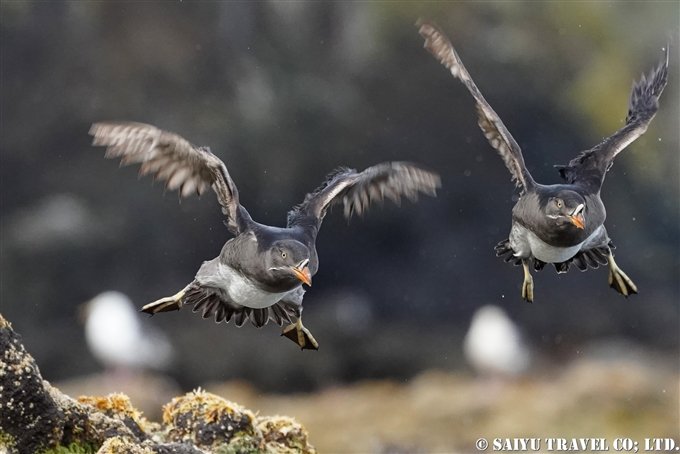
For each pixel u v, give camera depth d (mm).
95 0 22062
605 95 25844
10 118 21750
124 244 21219
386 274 24281
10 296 20781
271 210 22234
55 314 20891
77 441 5863
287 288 6348
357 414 17312
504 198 24359
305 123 22703
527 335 24719
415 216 24000
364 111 23531
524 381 19078
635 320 25562
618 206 26328
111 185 21453
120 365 17406
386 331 23312
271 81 22766
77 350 20297
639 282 26484
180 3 22562
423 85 23969
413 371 22062
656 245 26969
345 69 23719
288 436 7043
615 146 7719
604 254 7691
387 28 24078
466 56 24484
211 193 21312
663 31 27125
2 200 21641
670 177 26922
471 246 24469
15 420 5582
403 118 23828
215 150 21516
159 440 6656
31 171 21750
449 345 23016
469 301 24484
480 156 24156
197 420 6734
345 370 21766
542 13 25812
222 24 22734
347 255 24031
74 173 21641
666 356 24328
